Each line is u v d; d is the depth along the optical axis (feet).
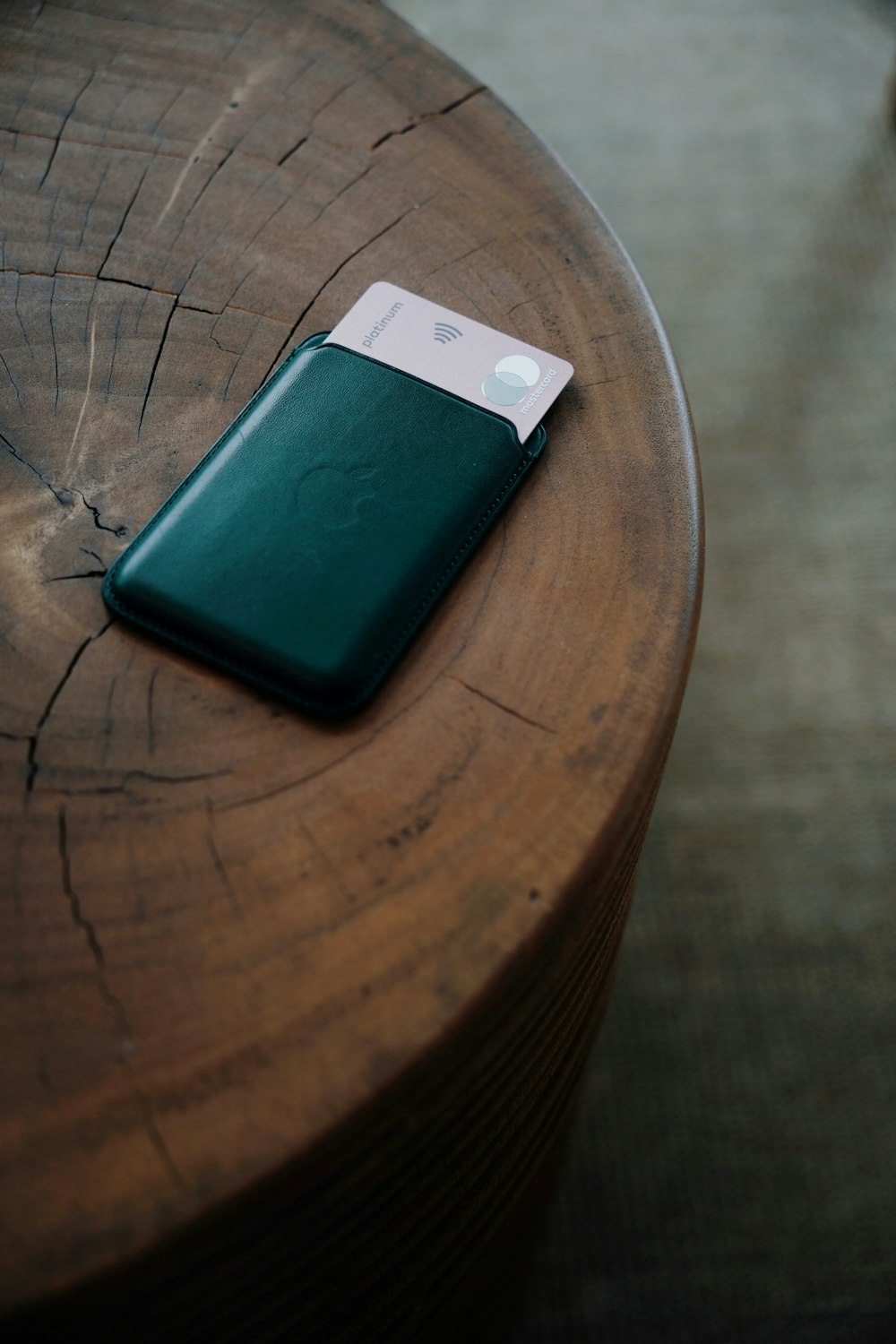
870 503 2.68
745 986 2.20
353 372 1.61
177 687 1.51
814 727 2.40
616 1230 2.05
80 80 1.83
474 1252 1.69
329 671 1.48
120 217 1.74
